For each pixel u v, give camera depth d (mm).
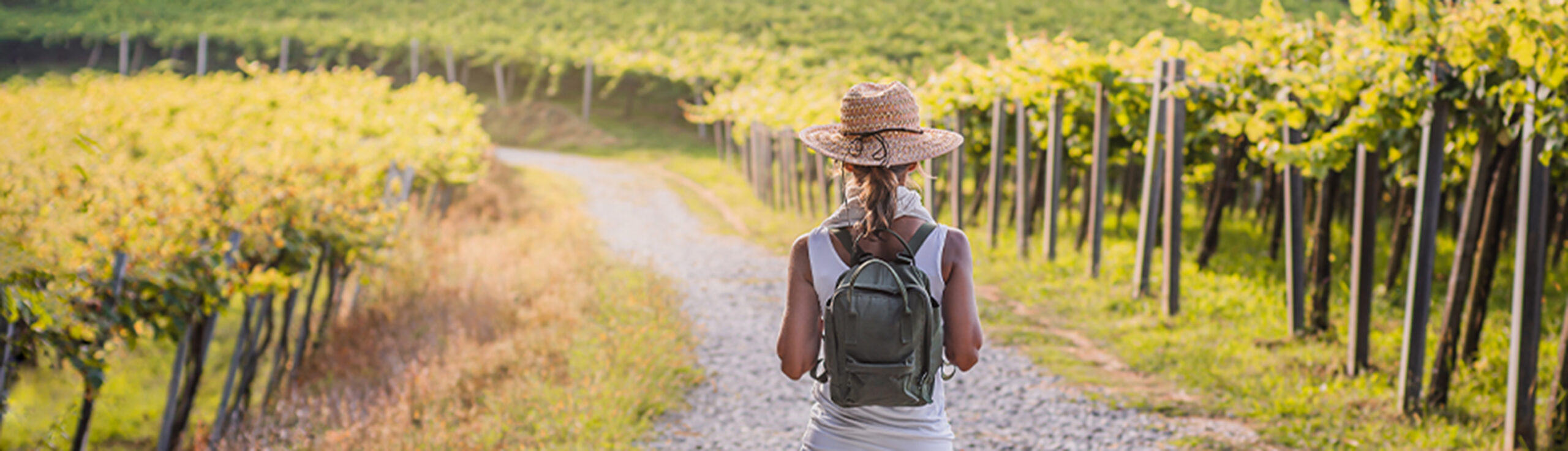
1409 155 8250
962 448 5910
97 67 64125
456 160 17359
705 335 9180
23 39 64688
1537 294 5598
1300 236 8531
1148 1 43250
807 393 7176
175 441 7719
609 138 41875
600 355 7438
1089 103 11852
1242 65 8836
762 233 17609
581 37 54781
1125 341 8586
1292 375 7320
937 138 2383
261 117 18125
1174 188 9547
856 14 52125
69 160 8695
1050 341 8656
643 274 12031
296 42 59781
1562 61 5195
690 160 35625
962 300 2336
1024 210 13172
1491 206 7125
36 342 5074
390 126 17844
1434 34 6020
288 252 7984
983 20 47188
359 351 9602
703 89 45469
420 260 12195
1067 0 45562
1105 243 14750
